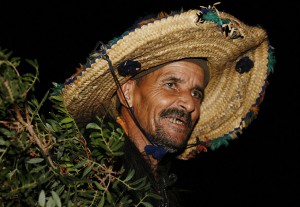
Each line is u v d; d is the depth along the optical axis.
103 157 2.08
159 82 2.87
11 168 1.88
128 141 2.70
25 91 1.82
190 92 2.91
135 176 2.59
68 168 2.06
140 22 2.68
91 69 2.61
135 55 2.64
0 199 1.82
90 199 2.06
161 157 2.83
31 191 1.89
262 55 3.03
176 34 2.62
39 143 1.92
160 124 2.83
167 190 2.98
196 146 3.21
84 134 2.41
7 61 1.79
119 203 2.09
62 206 1.93
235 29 2.76
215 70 3.04
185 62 2.88
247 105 3.13
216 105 3.18
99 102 2.79
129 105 2.89
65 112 2.18
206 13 2.64
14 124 1.88
